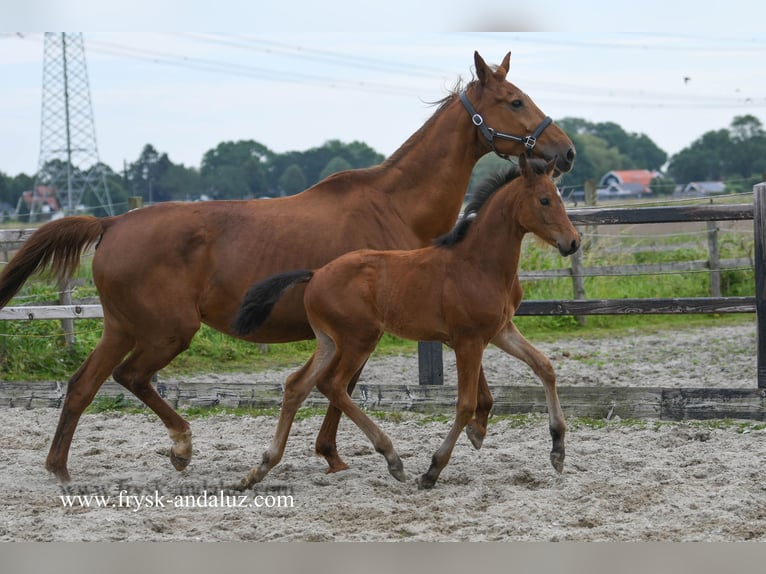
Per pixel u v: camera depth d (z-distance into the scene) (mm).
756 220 8984
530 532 6027
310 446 8797
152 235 7512
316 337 7414
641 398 9312
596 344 15008
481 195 7141
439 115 8141
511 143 8008
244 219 7676
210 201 7852
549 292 17469
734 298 9352
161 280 7488
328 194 7875
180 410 10422
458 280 7027
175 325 7551
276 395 10359
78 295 14453
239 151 64688
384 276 7234
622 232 21125
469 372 7094
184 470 7988
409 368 13289
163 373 12875
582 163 78812
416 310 7137
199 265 7570
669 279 18625
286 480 7637
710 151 81562
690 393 9172
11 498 7148
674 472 7371
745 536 5926
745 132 82562
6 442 9156
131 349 7848
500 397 9695
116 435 9398
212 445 8922
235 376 12797
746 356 13305
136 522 6438
